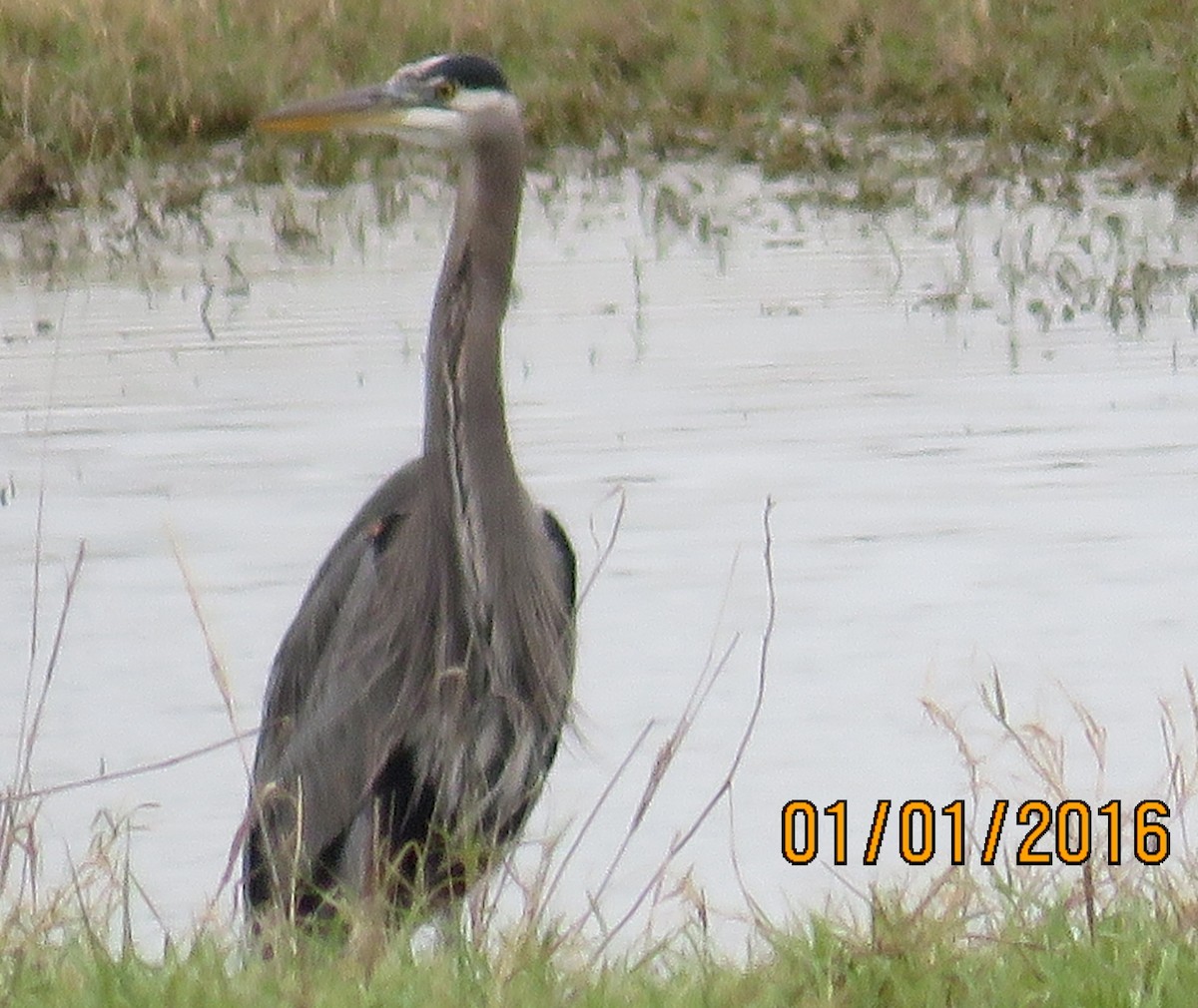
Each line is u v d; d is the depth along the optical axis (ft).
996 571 41.91
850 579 41.88
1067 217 67.87
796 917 27.45
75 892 27.81
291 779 29.86
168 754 35.68
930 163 73.31
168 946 25.76
